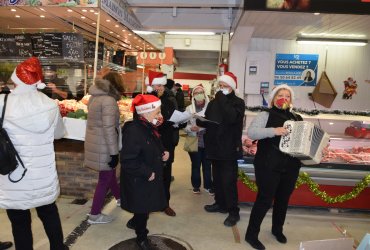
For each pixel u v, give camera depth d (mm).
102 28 5188
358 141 4348
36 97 2178
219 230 3381
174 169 5766
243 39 5148
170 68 12531
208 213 3816
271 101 3021
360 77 5477
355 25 4207
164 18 7203
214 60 16469
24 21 4859
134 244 2996
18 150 2105
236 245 3072
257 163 2992
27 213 2291
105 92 3139
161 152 2709
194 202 4168
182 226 3438
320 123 4742
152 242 3049
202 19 7164
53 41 4480
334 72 5516
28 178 2137
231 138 3336
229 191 3459
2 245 2812
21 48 4594
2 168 2033
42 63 4668
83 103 4395
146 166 2539
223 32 7219
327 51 5477
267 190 2932
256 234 3041
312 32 4812
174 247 2979
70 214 3586
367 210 3953
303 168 3803
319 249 1535
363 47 5402
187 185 4875
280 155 2854
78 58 4496
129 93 7098
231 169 3439
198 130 4098
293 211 3992
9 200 2141
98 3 3857
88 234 3158
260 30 4844
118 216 3607
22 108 2090
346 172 3754
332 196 3896
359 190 3795
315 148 2801
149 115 2590
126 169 2516
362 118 4316
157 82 3395
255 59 5535
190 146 4199
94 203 3340
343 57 5465
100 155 3141
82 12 4137
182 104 7438
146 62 11008
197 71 16719
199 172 4445
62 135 2471
